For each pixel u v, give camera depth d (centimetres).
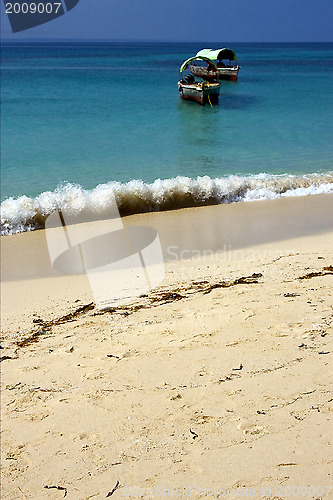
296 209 920
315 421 271
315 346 348
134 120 2262
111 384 341
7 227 852
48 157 1530
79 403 326
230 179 1034
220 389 313
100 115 2388
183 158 1495
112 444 282
